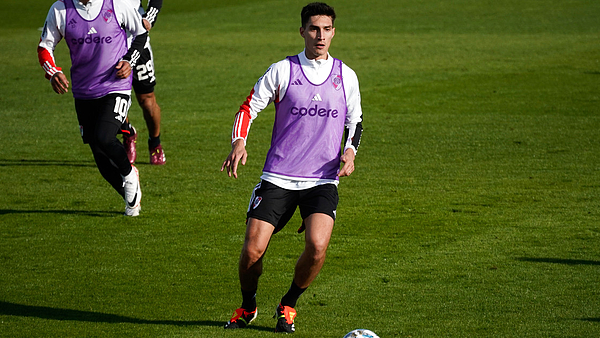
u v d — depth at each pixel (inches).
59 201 1066.1
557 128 1601.9
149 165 1304.1
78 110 999.0
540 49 2861.7
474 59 2640.3
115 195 1106.7
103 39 960.3
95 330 611.5
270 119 1763.0
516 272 758.5
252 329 617.0
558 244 856.3
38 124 1675.7
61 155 1381.6
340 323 626.8
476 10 4119.1
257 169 1279.5
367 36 3287.4
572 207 1019.3
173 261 808.9
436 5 4315.9
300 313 652.7
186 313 655.8
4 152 1400.1
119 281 742.5
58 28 963.3
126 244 869.2
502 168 1263.5
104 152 947.3
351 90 623.5
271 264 800.3
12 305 671.1
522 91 2066.9
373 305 670.5
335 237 893.2
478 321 626.2
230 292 714.2
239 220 975.6
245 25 3663.9
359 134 633.0
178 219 978.7
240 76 2335.1
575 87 2112.5
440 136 1537.9
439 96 2007.9
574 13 3932.1
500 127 1621.6
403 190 1123.9
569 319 627.8
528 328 607.8
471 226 935.7
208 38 3216.0
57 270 774.5
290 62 610.5
